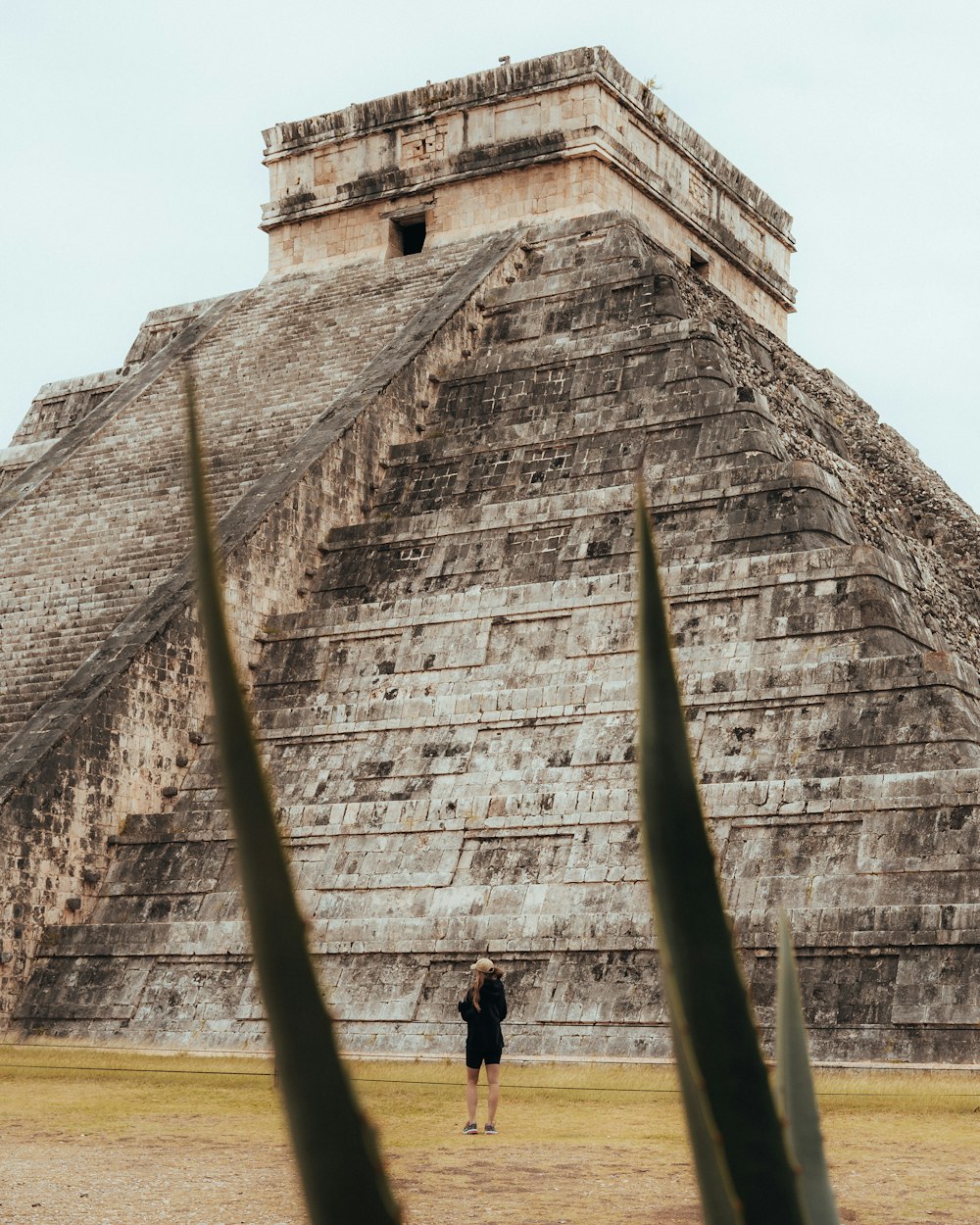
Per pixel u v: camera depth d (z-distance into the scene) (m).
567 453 35.66
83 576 36.69
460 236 46.31
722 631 29.53
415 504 36.56
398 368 38.72
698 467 33.44
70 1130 17.62
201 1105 20.05
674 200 48.28
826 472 33.19
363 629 32.88
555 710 29.66
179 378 44.53
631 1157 15.26
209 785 31.62
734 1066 2.25
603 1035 24.36
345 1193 1.90
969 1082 20.53
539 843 27.64
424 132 47.50
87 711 30.59
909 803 24.72
